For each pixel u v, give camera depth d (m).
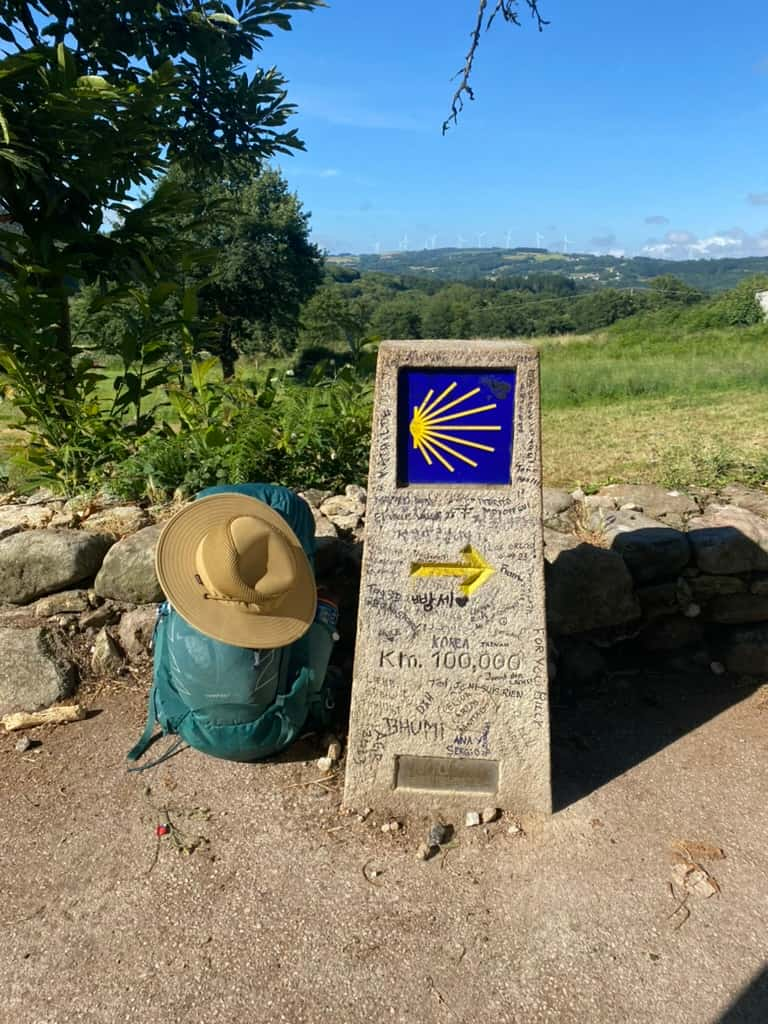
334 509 4.50
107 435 5.14
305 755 3.33
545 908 2.54
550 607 3.87
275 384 5.57
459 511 2.81
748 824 2.88
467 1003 2.23
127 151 5.62
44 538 3.95
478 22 3.90
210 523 3.10
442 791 2.97
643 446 7.38
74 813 3.01
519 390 2.75
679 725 3.52
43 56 5.05
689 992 2.24
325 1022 2.18
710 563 3.94
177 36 6.80
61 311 5.61
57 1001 2.25
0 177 5.12
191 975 2.33
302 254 33.09
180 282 6.58
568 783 3.12
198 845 2.83
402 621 2.88
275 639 3.02
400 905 2.56
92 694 3.80
